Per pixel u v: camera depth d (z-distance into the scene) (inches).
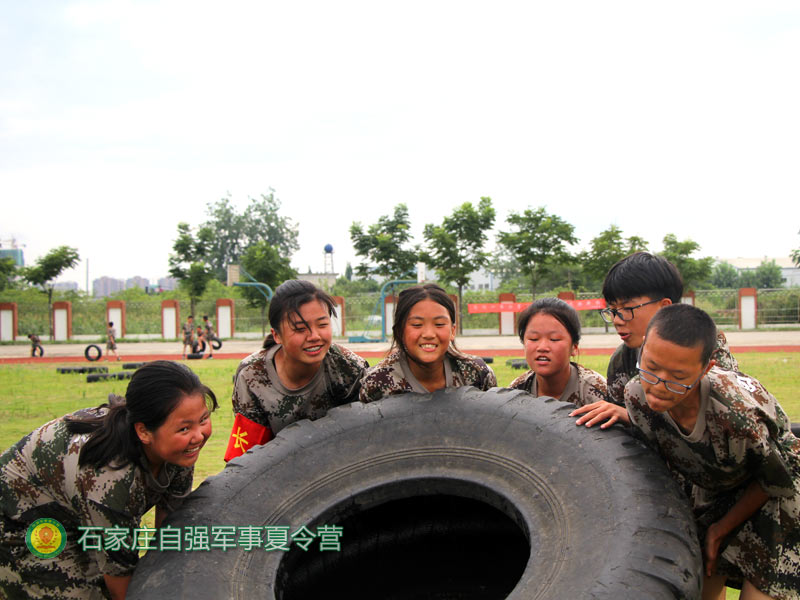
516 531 99.9
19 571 92.9
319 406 125.0
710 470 84.4
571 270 1691.7
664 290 98.1
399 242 1315.2
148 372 82.2
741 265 2878.9
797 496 84.7
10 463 92.4
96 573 95.0
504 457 91.2
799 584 85.0
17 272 1686.8
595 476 81.3
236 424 124.7
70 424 92.0
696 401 79.7
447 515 100.4
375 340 1082.1
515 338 1107.3
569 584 69.3
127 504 85.8
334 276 2249.0
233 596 79.3
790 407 306.7
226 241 2519.7
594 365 499.8
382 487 95.1
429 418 100.6
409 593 101.8
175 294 1861.5
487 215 1226.6
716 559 92.1
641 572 66.9
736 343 785.6
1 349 1129.4
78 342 1288.1
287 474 96.8
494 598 100.1
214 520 88.3
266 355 123.6
